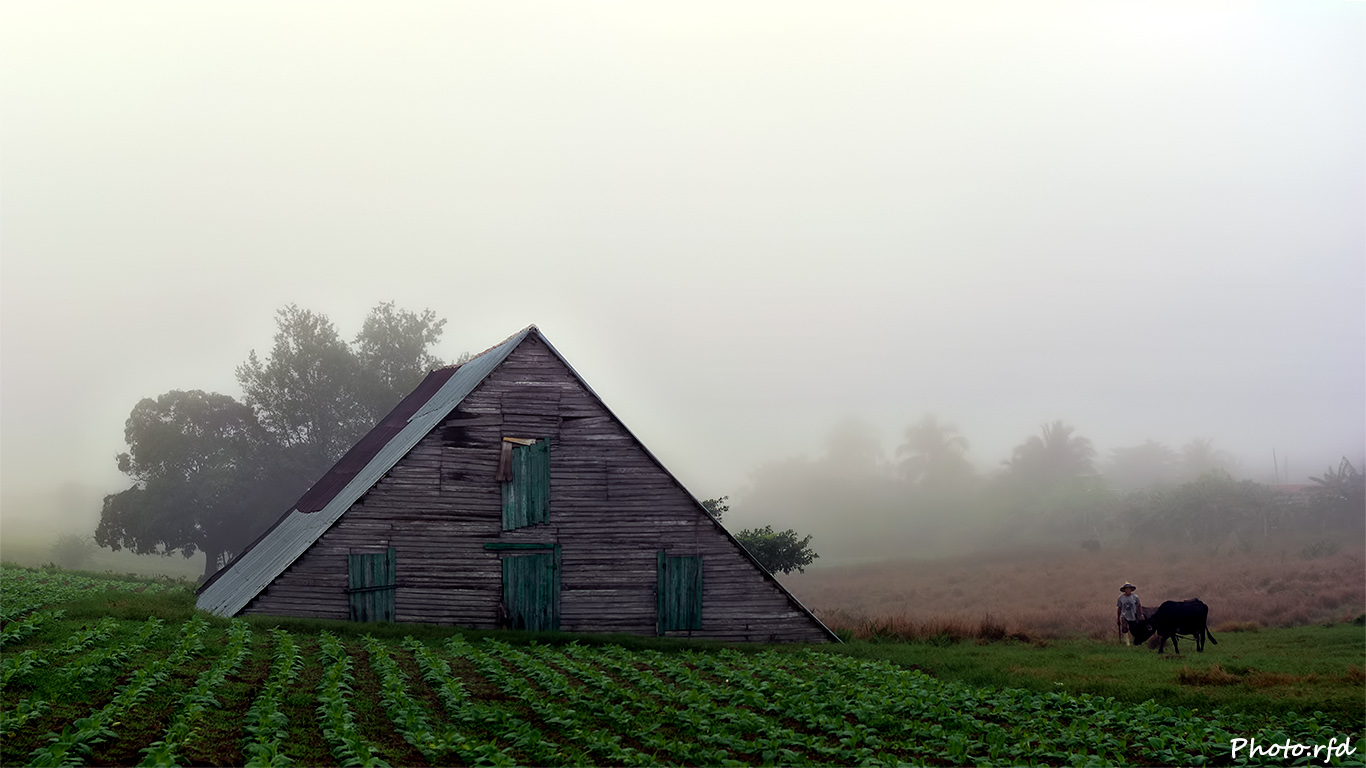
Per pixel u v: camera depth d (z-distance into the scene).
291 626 27.36
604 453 31.64
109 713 14.13
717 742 16.08
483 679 21.09
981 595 65.50
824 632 32.00
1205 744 16.67
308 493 42.72
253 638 23.89
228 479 77.31
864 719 18.08
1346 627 37.47
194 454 78.81
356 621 29.33
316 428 83.62
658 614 31.12
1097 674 24.25
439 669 20.69
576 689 19.34
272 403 82.12
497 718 16.31
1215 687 22.00
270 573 30.36
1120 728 18.38
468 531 30.44
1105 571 69.62
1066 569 72.69
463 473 30.67
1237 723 18.58
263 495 80.38
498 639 28.53
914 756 16.02
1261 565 63.72
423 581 30.00
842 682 22.17
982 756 16.16
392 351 84.81
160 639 21.84
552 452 31.34
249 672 19.34
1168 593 56.34
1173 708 20.14
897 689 20.78
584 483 31.38
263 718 14.41
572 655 26.30
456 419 30.89
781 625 31.78
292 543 33.00
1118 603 33.06
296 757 13.66
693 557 31.56
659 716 17.84
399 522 30.09
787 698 19.38
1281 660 27.17
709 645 29.75
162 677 16.75
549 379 31.69
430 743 14.53
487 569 30.38
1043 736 17.33
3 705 14.52
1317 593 49.56
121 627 22.73
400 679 19.53
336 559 29.58
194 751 13.20
